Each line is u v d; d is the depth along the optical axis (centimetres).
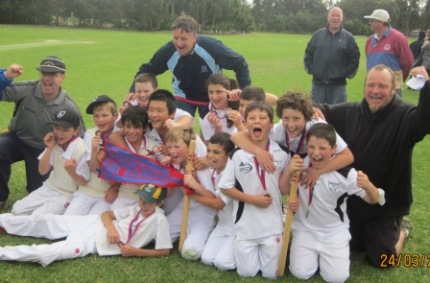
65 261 429
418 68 405
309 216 423
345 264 405
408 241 486
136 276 408
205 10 8050
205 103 693
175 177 464
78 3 7338
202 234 456
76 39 4125
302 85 1694
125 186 501
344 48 904
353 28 7981
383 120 439
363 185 394
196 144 492
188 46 630
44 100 562
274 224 419
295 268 414
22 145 574
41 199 523
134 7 7394
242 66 676
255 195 414
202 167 465
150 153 504
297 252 419
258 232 414
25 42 3431
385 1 7788
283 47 4034
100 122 518
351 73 921
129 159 489
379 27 902
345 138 464
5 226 480
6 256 419
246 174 417
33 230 477
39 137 569
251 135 422
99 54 2706
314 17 9681
